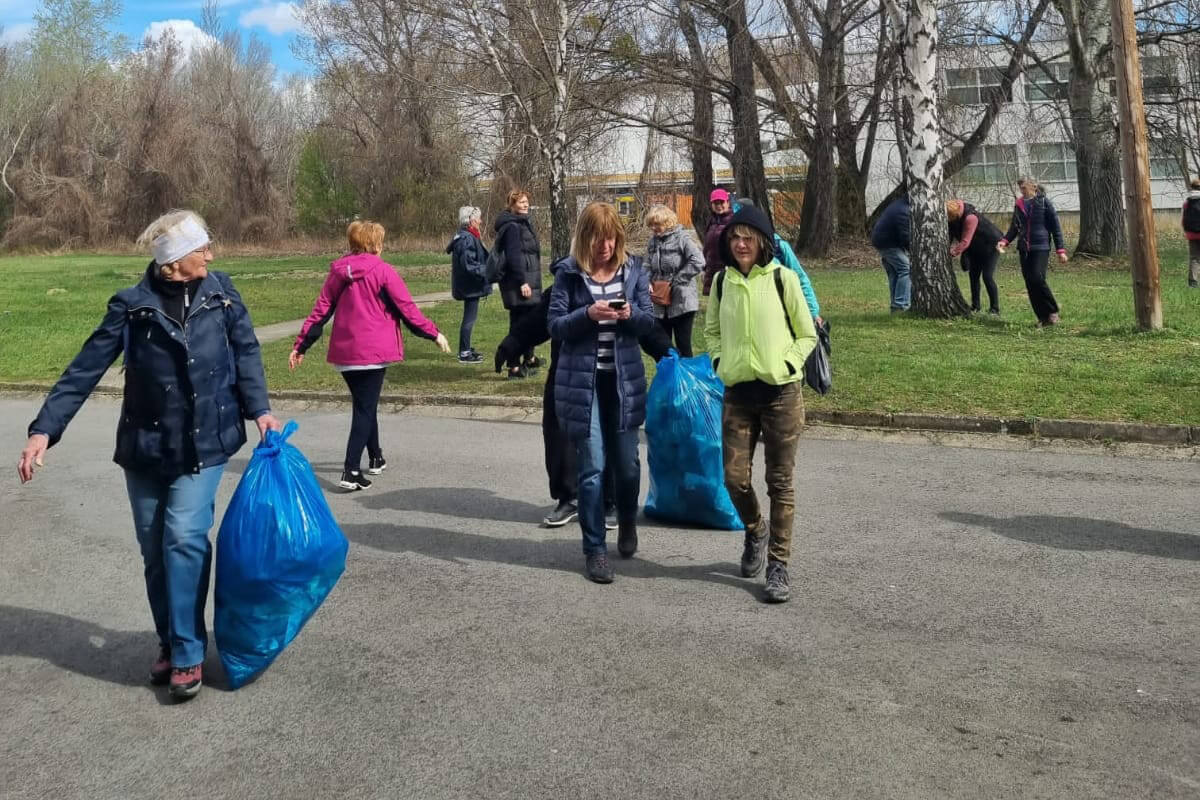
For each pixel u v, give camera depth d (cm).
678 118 3088
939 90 2723
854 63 3091
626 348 559
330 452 890
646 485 753
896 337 1306
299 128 5931
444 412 1053
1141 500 677
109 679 448
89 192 5225
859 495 707
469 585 549
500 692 421
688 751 370
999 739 374
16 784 363
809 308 559
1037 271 1344
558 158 2308
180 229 420
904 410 914
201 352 422
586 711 403
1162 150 2906
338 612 514
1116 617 485
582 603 519
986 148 3212
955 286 1471
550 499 725
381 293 756
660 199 3575
